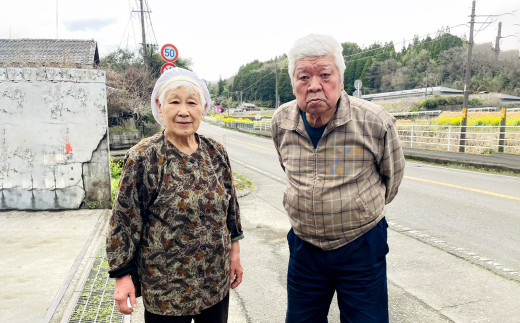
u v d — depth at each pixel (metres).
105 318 2.76
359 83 18.56
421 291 3.28
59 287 3.20
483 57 64.88
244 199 7.12
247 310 3.01
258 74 105.69
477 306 3.02
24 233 4.56
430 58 78.25
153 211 1.59
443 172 10.73
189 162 1.64
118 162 9.06
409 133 19.88
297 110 1.93
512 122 17.34
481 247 4.37
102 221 5.06
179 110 1.60
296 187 1.89
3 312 2.79
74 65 11.71
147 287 1.63
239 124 46.56
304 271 1.96
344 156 1.80
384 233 1.92
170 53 7.55
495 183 8.74
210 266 1.68
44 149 5.41
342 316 1.94
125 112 15.11
